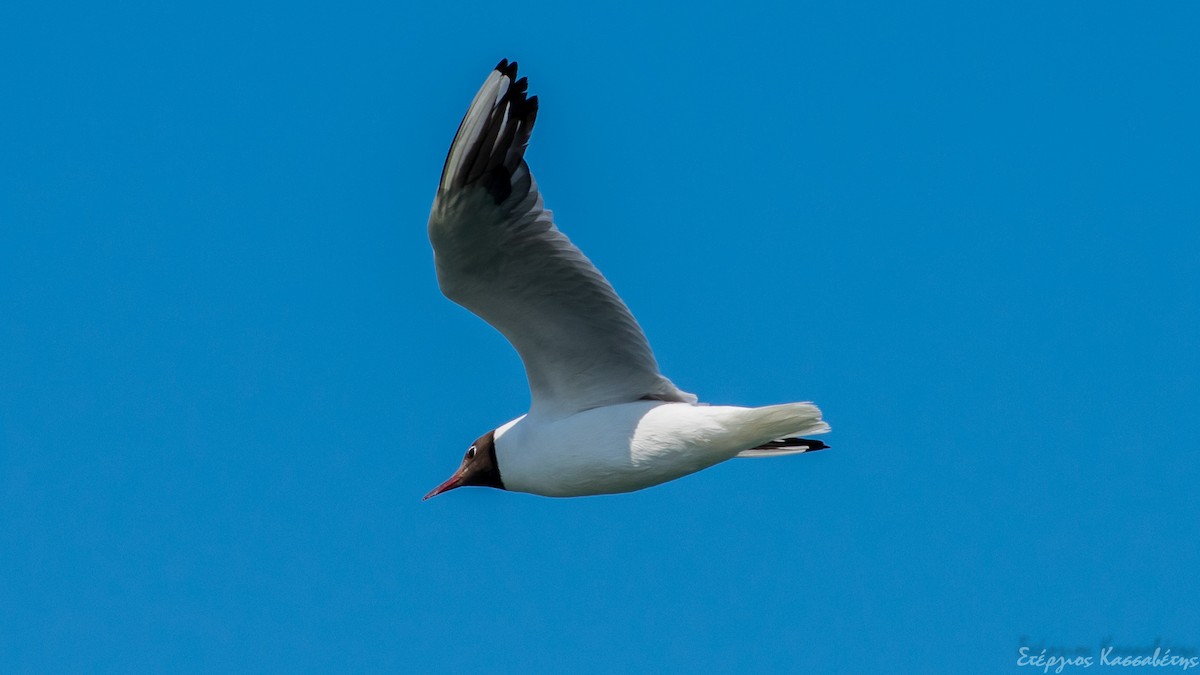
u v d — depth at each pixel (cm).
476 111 1157
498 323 1281
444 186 1148
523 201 1188
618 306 1274
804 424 1257
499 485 1374
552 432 1318
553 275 1238
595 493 1335
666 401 1330
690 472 1301
